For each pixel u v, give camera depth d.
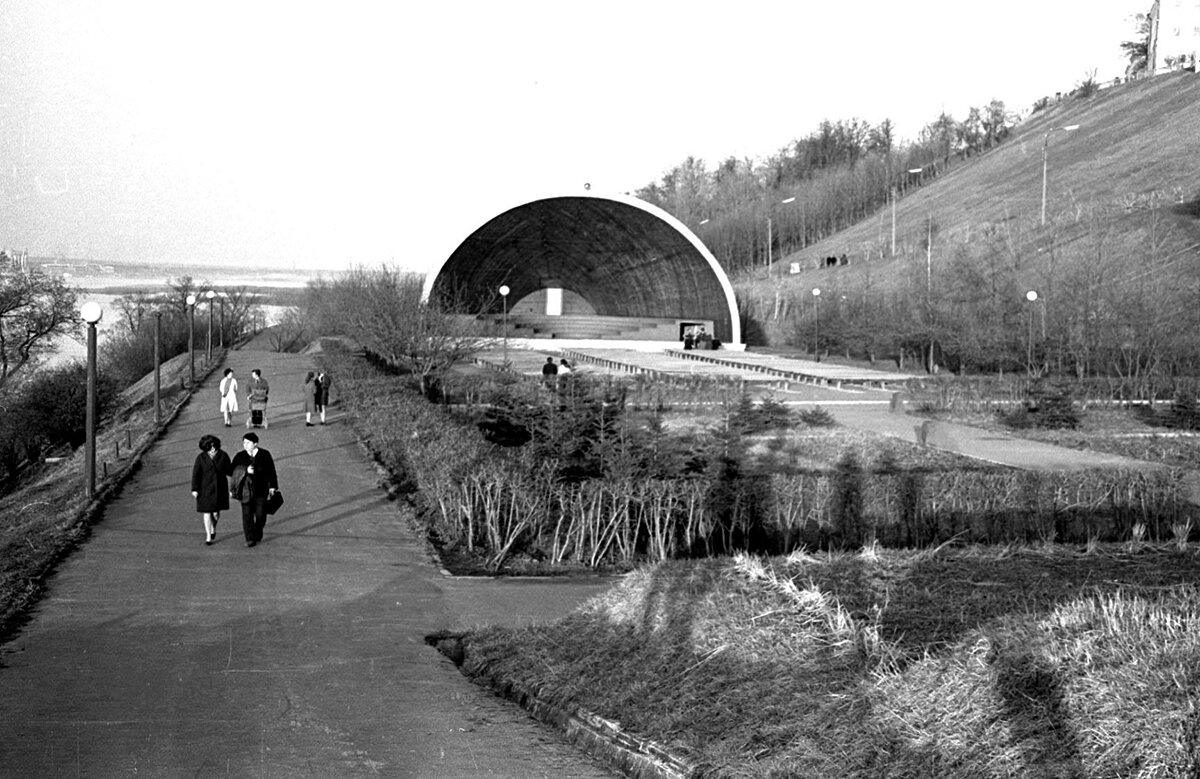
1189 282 47.94
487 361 45.19
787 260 105.19
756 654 8.09
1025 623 7.25
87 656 10.06
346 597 12.74
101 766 7.10
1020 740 5.75
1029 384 32.91
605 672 8.80
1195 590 8.32
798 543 16.95
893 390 38.47
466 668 10.05
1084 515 17.27
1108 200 74.12
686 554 16.36
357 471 21.50
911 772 5.88
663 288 72.38
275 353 63.09
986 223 84.62
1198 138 81.56
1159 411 31.73
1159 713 5.44
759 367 48.25
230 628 11.22
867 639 7.64
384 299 36.31
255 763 7.21
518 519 16.06
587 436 19.06
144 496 18.95
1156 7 117.31
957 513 17.20
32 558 14.02
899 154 128.50
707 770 6.61
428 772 7.10
